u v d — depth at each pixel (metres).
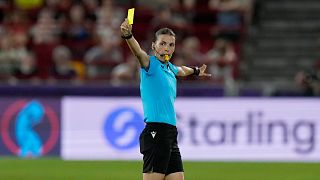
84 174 46.59
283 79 74.06
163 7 76.38
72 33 71.94
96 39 71.75
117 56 68.12
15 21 74.94
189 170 49.19
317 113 55.94
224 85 60.72
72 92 56.59
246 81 73.38
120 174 46.59
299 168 50.91
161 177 26.33
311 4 80.06
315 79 59.81
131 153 55.72
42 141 56.22
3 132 56.22
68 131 56.12
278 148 55.72
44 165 51.47
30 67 65.56
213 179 44.50
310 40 77.25
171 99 26.61
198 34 75.62
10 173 46.78
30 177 44.94
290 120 55.84
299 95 58.91
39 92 56.44
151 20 75.69
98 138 56.00
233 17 77.75
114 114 55.97
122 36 25.31
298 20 79.00
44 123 56.31
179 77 30.45
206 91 57.12
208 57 68.88
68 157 55.97
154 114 26.31
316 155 55.78
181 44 71.00
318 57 75.88
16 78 65.00
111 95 56.75
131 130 55.75
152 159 26.22
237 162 54.53
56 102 56.31
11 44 68.44
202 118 55.78
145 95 26.39
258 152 55.66
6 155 56.31
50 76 64.69
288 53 76.19
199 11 77.75
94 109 56.16
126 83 59.72
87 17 74.81
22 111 56.28
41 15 74.56
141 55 25.89
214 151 55.72
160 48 26.34
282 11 79.50
